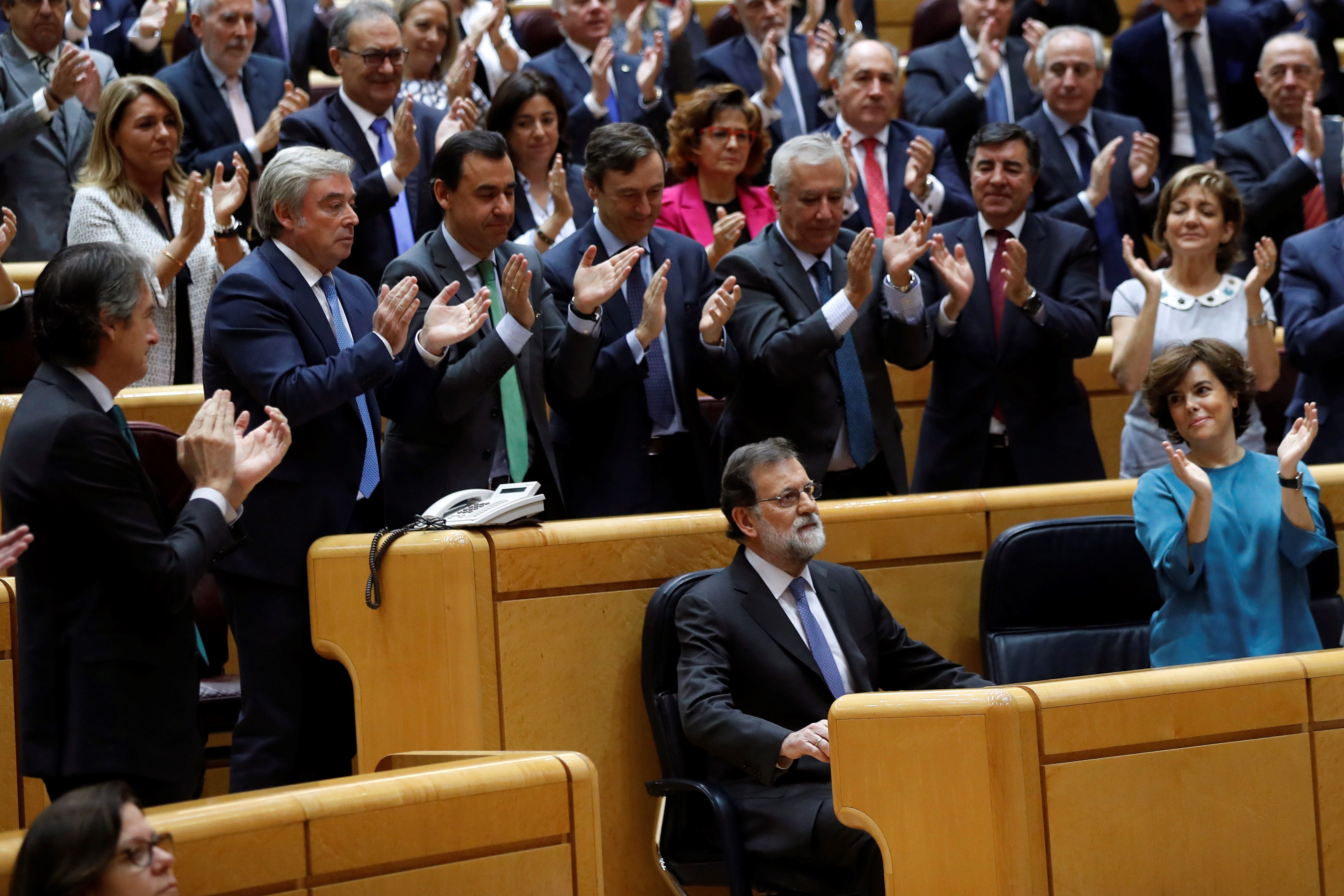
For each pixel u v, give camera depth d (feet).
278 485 36.96
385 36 56.08
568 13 70.64
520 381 42.04
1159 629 38.14
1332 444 50.42
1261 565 37.42
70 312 27.68
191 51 70.95
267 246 37.60
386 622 36.70
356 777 26.86
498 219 41.39
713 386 44.34
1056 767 29.27
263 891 24.45
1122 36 75.56
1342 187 66.23
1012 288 46.73
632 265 40.78
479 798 26.96
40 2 59.21
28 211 57.00
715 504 45.06
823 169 45.01
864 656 38.42
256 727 36.96
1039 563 41.16
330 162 37.45
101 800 21.34
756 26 72.95
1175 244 50.49
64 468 26.94
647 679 37.73
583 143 67.51
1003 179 48.98
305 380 35.09
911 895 29.71
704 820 36.96
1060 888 29.12
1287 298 51.90
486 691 36.58
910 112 72.84
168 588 27.32
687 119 57.72
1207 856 30.60
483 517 37.11
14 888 21.24
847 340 45.91
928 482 48.34
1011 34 83.92
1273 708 31.55
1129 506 45.14
